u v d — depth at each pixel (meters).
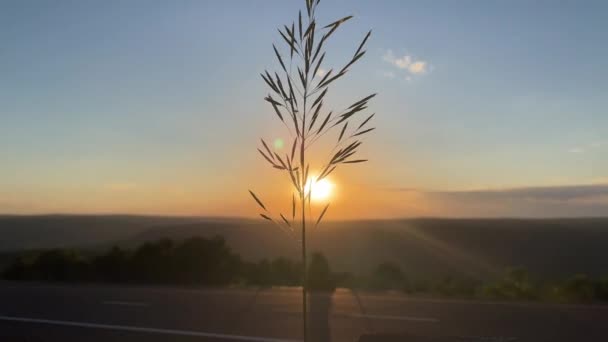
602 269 41.44
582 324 12.28
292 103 4.35
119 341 11.27
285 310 14.29
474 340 6.66
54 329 12.51
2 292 18.48
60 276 23.66
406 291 18.14
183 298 16.78
